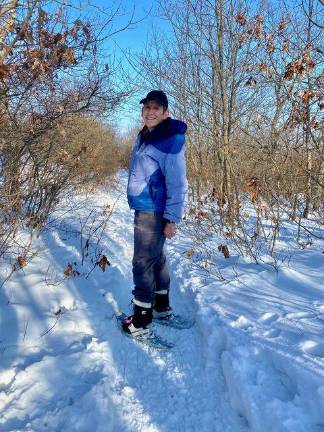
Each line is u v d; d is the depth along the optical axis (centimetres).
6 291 354
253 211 778
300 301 346
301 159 555
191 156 894
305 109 473
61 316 321
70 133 518
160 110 296
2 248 423
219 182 793
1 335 291
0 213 424
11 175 425
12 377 246
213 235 602
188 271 444
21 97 382
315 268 427
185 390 260
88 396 232
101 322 324
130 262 510
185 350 307
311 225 651
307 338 269
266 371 247
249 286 385
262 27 564
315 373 222
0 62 329
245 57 701
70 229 595
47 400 232
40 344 286
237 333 285
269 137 562
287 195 602
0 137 390
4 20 332
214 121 710
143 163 302
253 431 214
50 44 372
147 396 254
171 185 298
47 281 381
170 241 580
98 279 412
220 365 276
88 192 920
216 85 752
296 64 445
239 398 234
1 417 216
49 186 517
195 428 228
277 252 493
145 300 314
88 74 427
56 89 421
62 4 340
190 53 813
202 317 324
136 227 310
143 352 304
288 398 222
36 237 503
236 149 666
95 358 273
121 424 228
